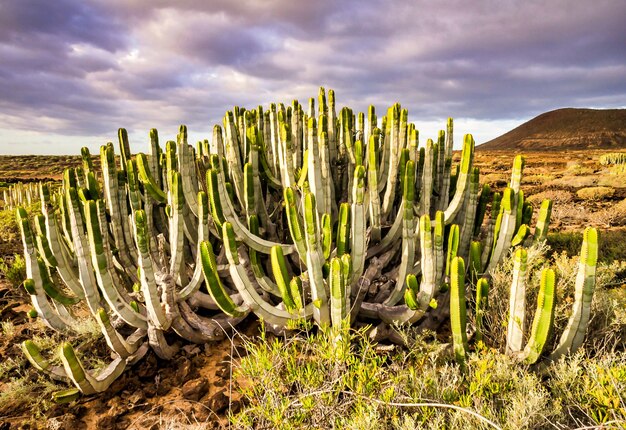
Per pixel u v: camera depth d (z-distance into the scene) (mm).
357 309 3297
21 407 2898
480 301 3045
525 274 2641
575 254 6305
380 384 2309
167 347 3350
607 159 32969
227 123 4324
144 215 2914
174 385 3092
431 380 2338
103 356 3424
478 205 4414
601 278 3758
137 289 3715
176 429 2564
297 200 4086
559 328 2961
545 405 2250
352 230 3164
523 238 3541
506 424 2039
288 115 4547
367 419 1961
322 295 2967
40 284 3340
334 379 2342
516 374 2465
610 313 3094
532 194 16078
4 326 4055
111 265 3334
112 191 3879
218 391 2877
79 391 2924
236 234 3377
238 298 3773
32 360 2869
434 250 2914
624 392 2184
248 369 2428
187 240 4219
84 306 4293
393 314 3217
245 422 2201
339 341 2467
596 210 12016
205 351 3498
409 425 1963
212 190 3260
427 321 3453
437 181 4566
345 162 4680
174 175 3346
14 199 15055
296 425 2115
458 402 2172
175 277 3496
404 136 4316
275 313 3104
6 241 8055
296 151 4566
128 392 3039
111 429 2658
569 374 2389
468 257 4090
